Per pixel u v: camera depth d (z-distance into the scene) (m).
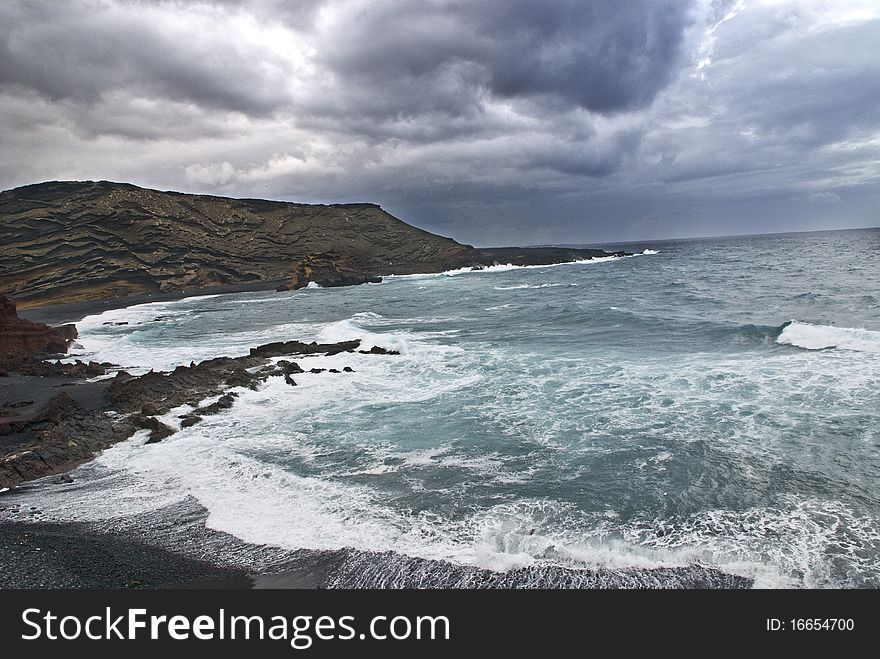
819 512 9.94
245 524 10.36
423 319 40.91
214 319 49.84
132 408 17.95
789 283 50.81
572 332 30.30
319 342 31.25
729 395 16.44
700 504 10.41
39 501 11.64
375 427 15.71
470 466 12.65
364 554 9.23
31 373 24.86
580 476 11.82
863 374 17.39
